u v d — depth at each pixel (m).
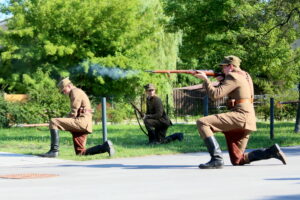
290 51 41.09
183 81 80.81
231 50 40.28
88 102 18.78
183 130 33.81
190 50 45.53
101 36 54.22
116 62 53.94
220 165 14.46
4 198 9.73
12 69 53.09
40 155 18.70
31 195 10.05
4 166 16.08
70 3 52.56
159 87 58.62
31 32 51.16
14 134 30.81
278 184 11.15
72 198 9.66
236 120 14.76
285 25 38.97
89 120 18.67
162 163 16.31
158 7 64.19
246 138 15.23
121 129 35.25
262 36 39.91
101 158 18.02
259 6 39.97
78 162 16.97
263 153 15.20
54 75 53.25
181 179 12.23
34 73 51.03
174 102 68.50
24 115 39.59
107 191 10.46
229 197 9.52
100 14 53.69
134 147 22.00
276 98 50.16
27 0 52.34
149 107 24.55
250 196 9.62
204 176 12.76
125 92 55.81
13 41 51.88
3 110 38.62
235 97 14.92
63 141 25.22
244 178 12.24
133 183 11.65
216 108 59.62
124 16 54.50
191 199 9.36
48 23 52.16
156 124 24.05
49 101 41.62
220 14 40.88
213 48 43.38
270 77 56.28
